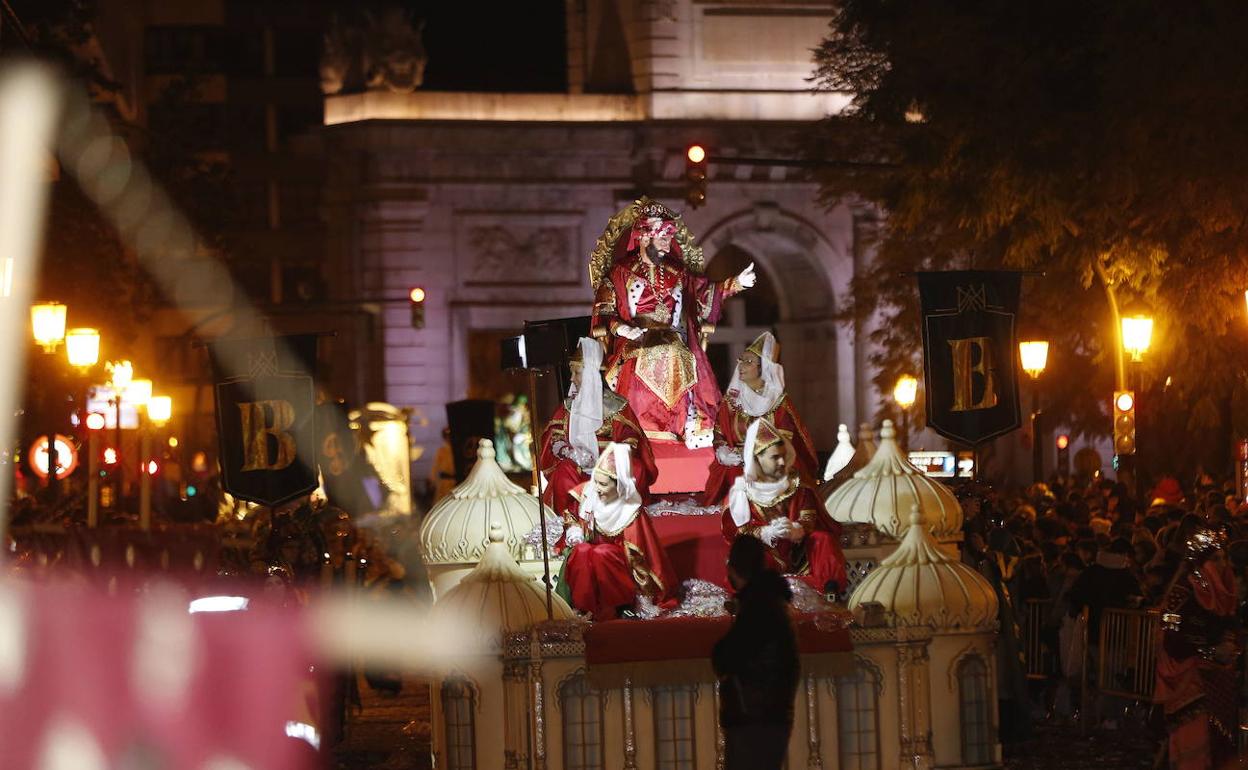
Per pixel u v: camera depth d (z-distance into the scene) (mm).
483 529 17625
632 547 16062
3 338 31750
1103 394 35562
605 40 62344
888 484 17969
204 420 69250
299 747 17172
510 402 65625
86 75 35219
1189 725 15633
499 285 60188
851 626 15648
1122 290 31406
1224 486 29156
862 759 15664
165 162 47594
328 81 61406
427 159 59938
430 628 15664
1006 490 42656
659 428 17344
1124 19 28141
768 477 16422
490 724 15461
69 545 20562
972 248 34312
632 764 15344
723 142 60156
